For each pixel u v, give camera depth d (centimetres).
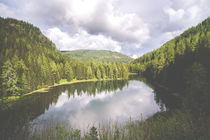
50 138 1095
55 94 5572
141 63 18300
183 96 3562
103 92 5959
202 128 984
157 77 7825
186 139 855
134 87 6769
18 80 5044
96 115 2934
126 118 2625
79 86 8000
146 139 1011
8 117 2636
